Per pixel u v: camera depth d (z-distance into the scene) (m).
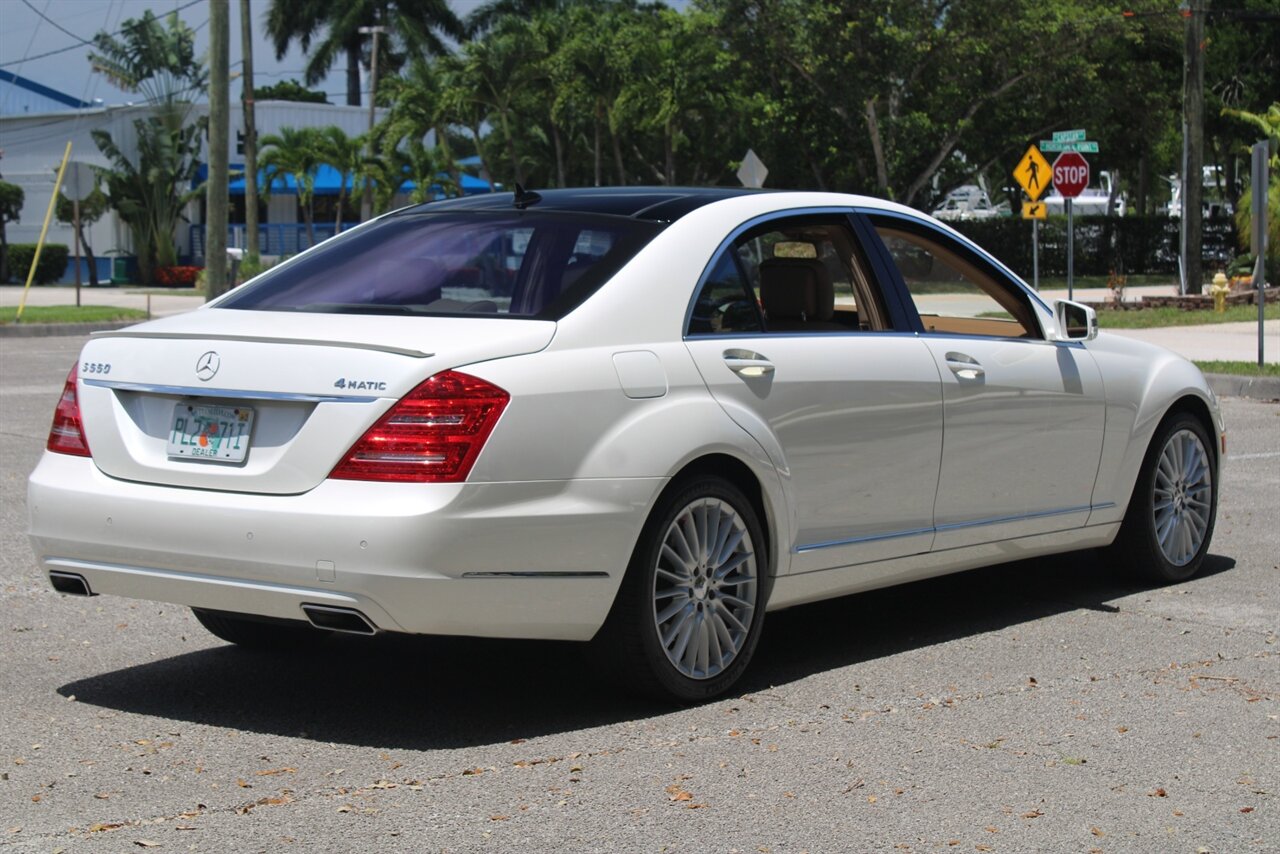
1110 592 7.64
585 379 5.23
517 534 5.02
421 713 5.52
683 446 5.40
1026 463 6.86
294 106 60.31
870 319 6.42
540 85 51.88
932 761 5.01
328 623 5.02
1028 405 6.82
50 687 5.84
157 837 4.26
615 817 4.46
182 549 5.14
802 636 6.77
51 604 7.21
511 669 6.13
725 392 5.63
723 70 47.88
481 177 61.53
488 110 52.38
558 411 5.13
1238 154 56.81
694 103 49.16
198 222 57.41
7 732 5.25
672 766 4.93
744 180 25.17
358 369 5.00
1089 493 7.25
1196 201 37.66
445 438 4.92
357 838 4.27
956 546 6.61
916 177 49.81
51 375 18.53
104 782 4.73
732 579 5.74
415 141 53.56
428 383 4.96
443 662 6.25
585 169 60.34
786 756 5.04
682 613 5.57
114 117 55.16
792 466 5.86
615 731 5.31
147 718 5.44
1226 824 4.47
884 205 6.65
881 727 5.38
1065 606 7.33
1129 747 5.18
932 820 4.46
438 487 4.89
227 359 5.20
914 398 6.30
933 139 48.56
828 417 5.98
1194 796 4.70
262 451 5.10
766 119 47.94
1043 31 45.78
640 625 5.40
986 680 6.02
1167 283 49.44
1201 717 5.53
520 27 50.62
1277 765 5.01
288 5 79.31
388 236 6.12
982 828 4.41
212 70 26.52
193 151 54.91
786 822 4.43
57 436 5.59
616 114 49.16
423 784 4.74
